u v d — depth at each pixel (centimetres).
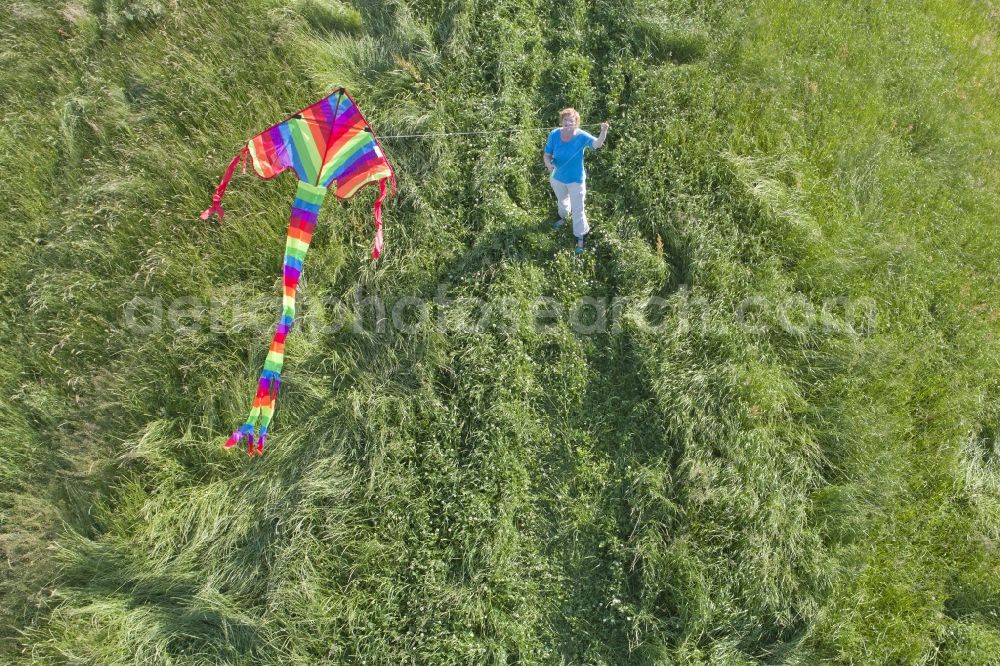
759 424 617
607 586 577
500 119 752
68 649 558
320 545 584
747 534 573
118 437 635
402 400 632
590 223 715
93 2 845
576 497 610
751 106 786
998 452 648
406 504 599
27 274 714
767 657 552
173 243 704
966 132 850
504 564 578
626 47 804
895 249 718
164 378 653
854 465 614
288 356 646
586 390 646
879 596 577
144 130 761
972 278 740
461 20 801
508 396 631
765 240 703
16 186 750
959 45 942
